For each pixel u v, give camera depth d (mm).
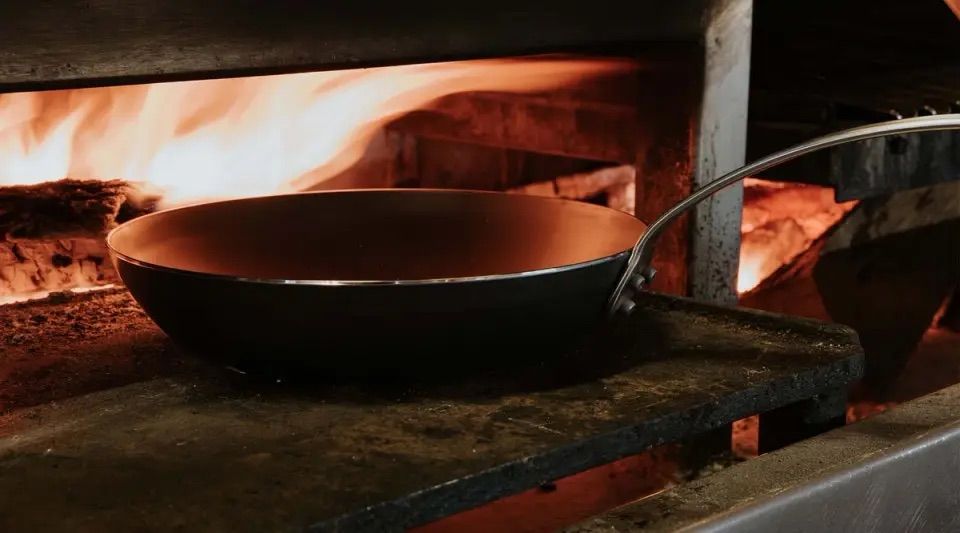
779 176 1909
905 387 2428
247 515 776
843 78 2244
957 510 1085
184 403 983
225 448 887
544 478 879
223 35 1063
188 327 962
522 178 2275
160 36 1028
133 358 1107
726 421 1003
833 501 947
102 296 1332
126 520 771
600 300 1020
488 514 1563
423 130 2076
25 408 975
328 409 966
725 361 1095
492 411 961
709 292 1593
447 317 921
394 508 799
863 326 2383
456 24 1217
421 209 1249
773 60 2371
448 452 877
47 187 1399
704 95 1513
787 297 2291
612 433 917
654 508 895
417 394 1000
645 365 1082
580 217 1187
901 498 1015
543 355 1016
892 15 2125
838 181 1830
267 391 1011
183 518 772
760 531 890
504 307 934
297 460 864
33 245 1411
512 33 1266
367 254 1229
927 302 2441
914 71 2275
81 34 985
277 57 1100
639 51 1490
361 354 936
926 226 2393
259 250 1186
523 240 1219
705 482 940
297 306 906
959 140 2041
